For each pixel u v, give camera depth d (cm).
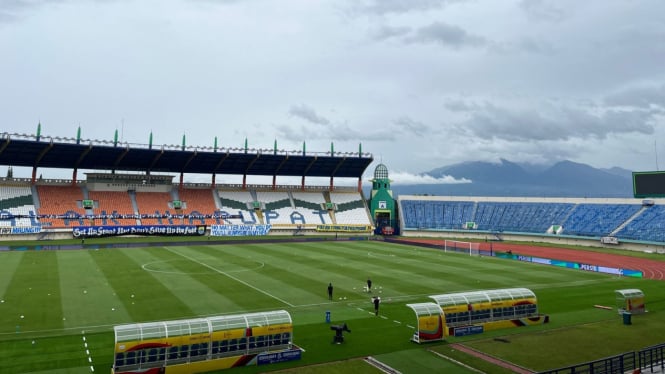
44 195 10788
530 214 12581
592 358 3020
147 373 2639
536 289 5466
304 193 13838
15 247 8331
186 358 2739
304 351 3097
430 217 13575
